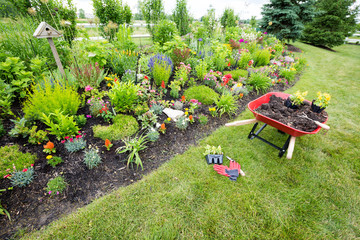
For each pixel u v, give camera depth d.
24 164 2.08
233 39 7.63
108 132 2.68
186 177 2.29
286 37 10.95
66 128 2.37
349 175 2.42
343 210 1.97
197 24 8.12
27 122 2.61
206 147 2.73
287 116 2.61
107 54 4.32
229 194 2.11
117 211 1.86
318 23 13.21
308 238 1.71
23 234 1.62
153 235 1.69
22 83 3.09
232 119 3.60
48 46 4.02
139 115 3.14
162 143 2.79
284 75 5.70
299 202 2.05
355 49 13.84
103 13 6.89
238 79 4.95
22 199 1.84
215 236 1.71
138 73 4.25
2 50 3.34
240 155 2.72
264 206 1.98
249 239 1.70
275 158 2.69
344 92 5.09
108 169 2.28
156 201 1.98
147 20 8.49
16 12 5.02
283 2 10.00
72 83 3.41
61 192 1.95
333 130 3.41
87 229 1.70
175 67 5.07
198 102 3.68
